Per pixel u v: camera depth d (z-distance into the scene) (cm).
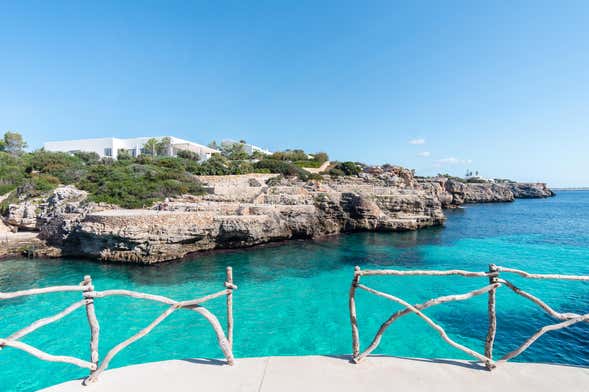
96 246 2098
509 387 379
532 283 1612
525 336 1045
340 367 421
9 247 2262
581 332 1062
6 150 6066
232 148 7975
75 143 7612
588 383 384
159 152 7362
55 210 2486
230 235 2442
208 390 376
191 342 993
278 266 2027
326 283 1667
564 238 3181
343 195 3650
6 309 1262
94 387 383
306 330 1094
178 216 2209
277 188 3603
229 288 447
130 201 2811
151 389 378
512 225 4216
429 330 1081
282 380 394
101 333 1049
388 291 1502
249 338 1034
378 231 3578
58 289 377
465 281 1652
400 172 6084
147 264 2006
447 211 6656
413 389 376
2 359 889
